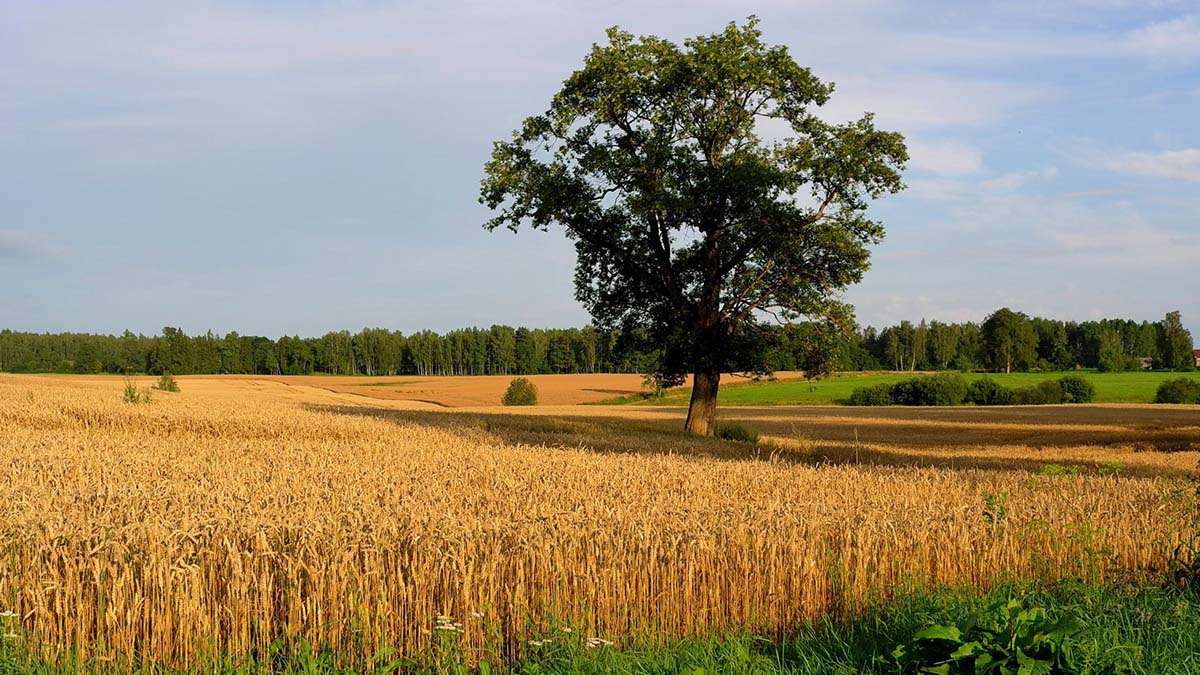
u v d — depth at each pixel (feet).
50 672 22.77
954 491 48.01
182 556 24.71
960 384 281.54
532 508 36.45
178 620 24.02
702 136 108.88
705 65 102.94
